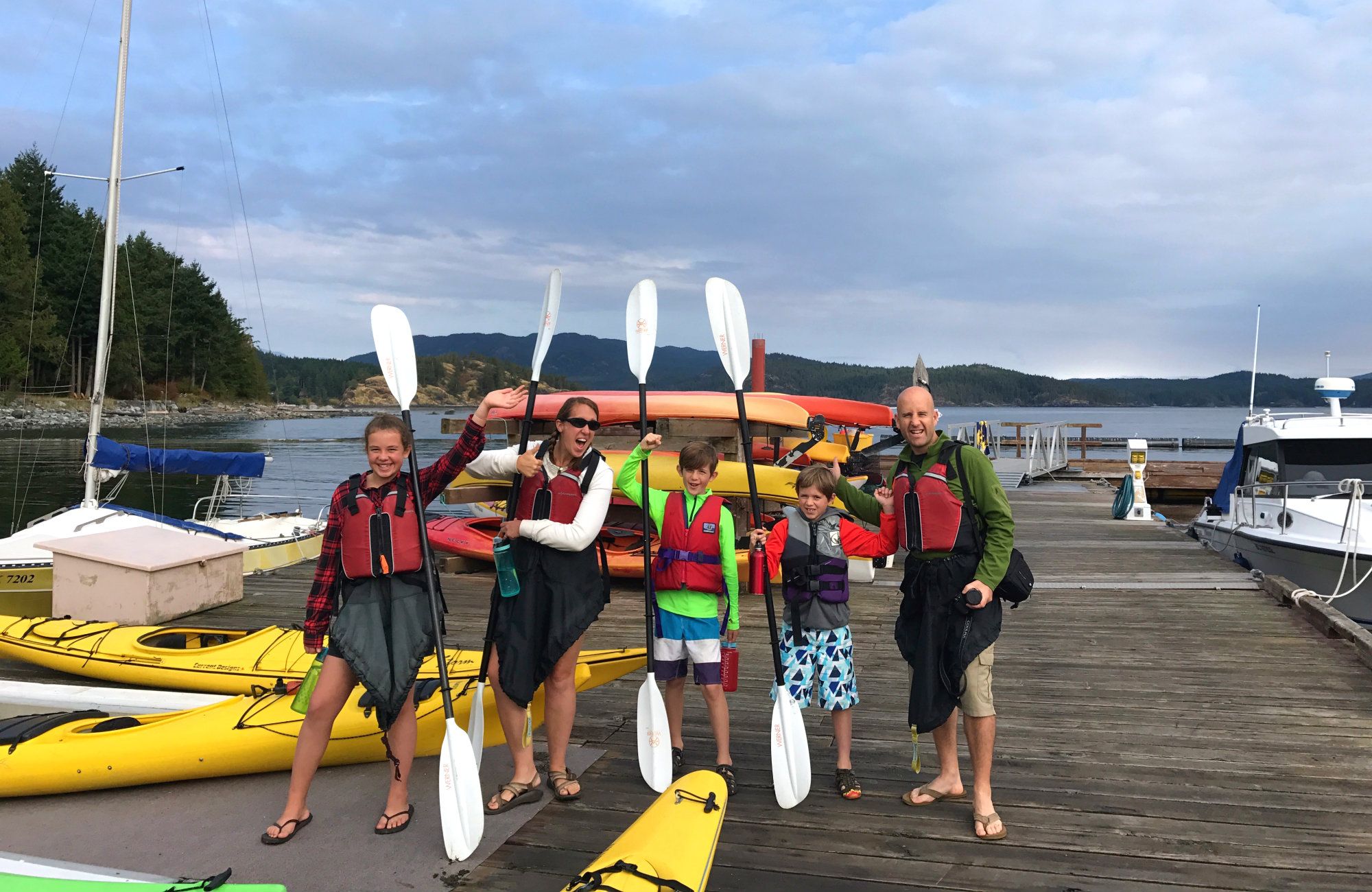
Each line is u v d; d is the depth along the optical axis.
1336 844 3.08
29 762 3.41
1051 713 4.63
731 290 3.90
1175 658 5.77
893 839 3.12
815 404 9.12
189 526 9.22
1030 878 2.83
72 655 5.01
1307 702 4.80
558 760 3.43
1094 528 12.99
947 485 3.04
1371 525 8.39
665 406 8.25
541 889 2.74
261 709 3.75
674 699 3.72
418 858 2.93
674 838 2.62
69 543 6.46
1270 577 8.05
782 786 3.31
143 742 3.49
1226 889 2.77
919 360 7.50
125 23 10.41
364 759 3.72
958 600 3.02
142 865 2.90
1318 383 10.05
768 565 3.45
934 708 3.04
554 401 8.37
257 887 2.26
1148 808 3.39
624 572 7.92
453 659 4.32
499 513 9.20
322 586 3.06
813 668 3.45
